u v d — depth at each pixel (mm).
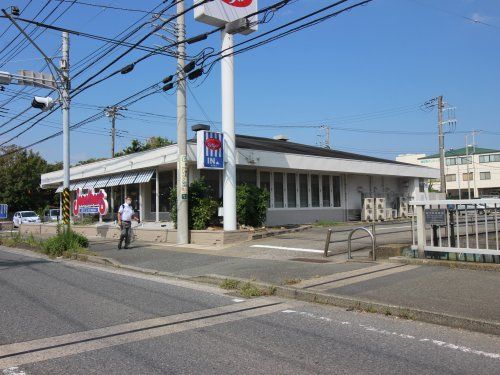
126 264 13711
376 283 9023
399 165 31609
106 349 5801
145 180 22734
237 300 8656
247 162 21469
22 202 52719
